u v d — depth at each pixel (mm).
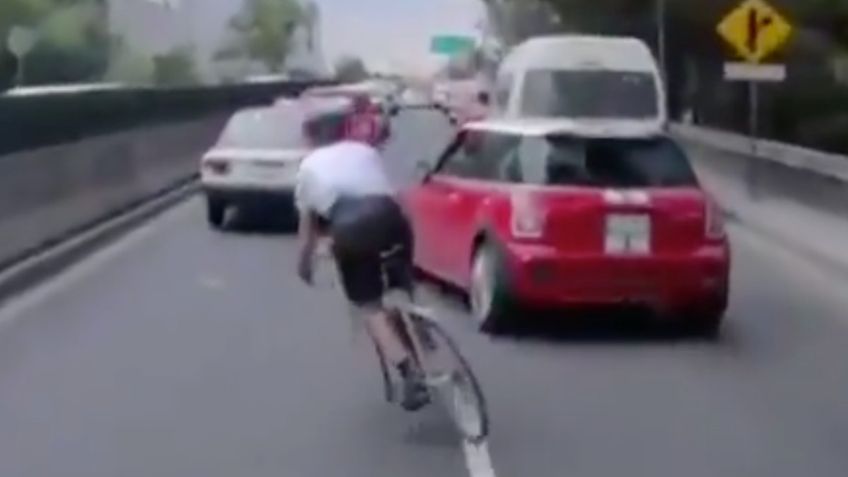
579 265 13117
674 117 53094
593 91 26297
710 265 13344
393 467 8945
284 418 10297
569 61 26547
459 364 9625
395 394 10648
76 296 16516
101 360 12570
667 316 14484
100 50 64438
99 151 24500
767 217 23609
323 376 11820
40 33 58125
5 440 9656
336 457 9180
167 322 14617
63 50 58969
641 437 9750
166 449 9391
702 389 11375
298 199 10023
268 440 9641
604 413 10477
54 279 17969
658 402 10875
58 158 21219
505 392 11188
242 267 19094
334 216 9844
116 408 10633
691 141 31562
